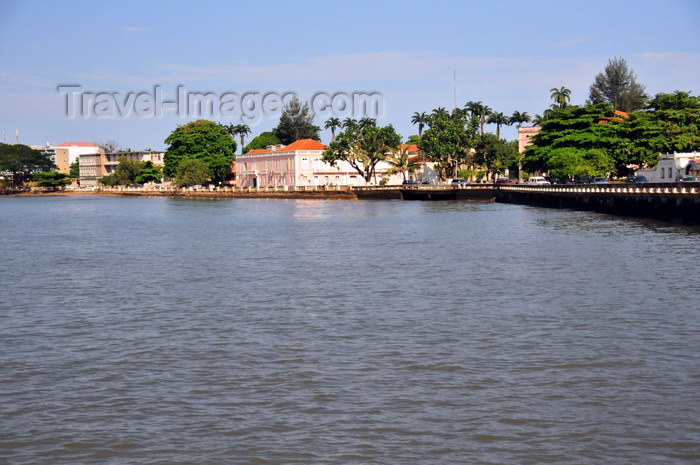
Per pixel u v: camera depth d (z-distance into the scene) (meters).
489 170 165.38
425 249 56.31
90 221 104.44
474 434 18.98
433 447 18.33
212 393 22.02
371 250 56.56
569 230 67.56
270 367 24.36
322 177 186.38
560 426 19.33
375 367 24.11
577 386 22.00
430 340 27.28
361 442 18.64
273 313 32.69
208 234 76.12
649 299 33.75
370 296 36.34
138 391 22.31
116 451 18.44
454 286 38.69
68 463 17.89
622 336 27.27
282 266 48.19
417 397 21.38
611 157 119.25
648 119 122.62
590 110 126.00
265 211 119.44
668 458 17.69
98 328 30.50
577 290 36.44
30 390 22.58
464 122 161.25
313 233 73.75
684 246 52.09
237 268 47.69
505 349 25.86
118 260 54.09
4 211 141.00
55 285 42.22
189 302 35.78
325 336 28.25
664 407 20.41
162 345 27.42
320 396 21.58
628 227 68.19
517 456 17.86
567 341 26.73
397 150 167.50
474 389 21.92
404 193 145.75
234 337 28.42
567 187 100.62
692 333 27.56
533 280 39.81
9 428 19.77
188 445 18.66
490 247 56.28
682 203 66.62
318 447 18.44
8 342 28.39
